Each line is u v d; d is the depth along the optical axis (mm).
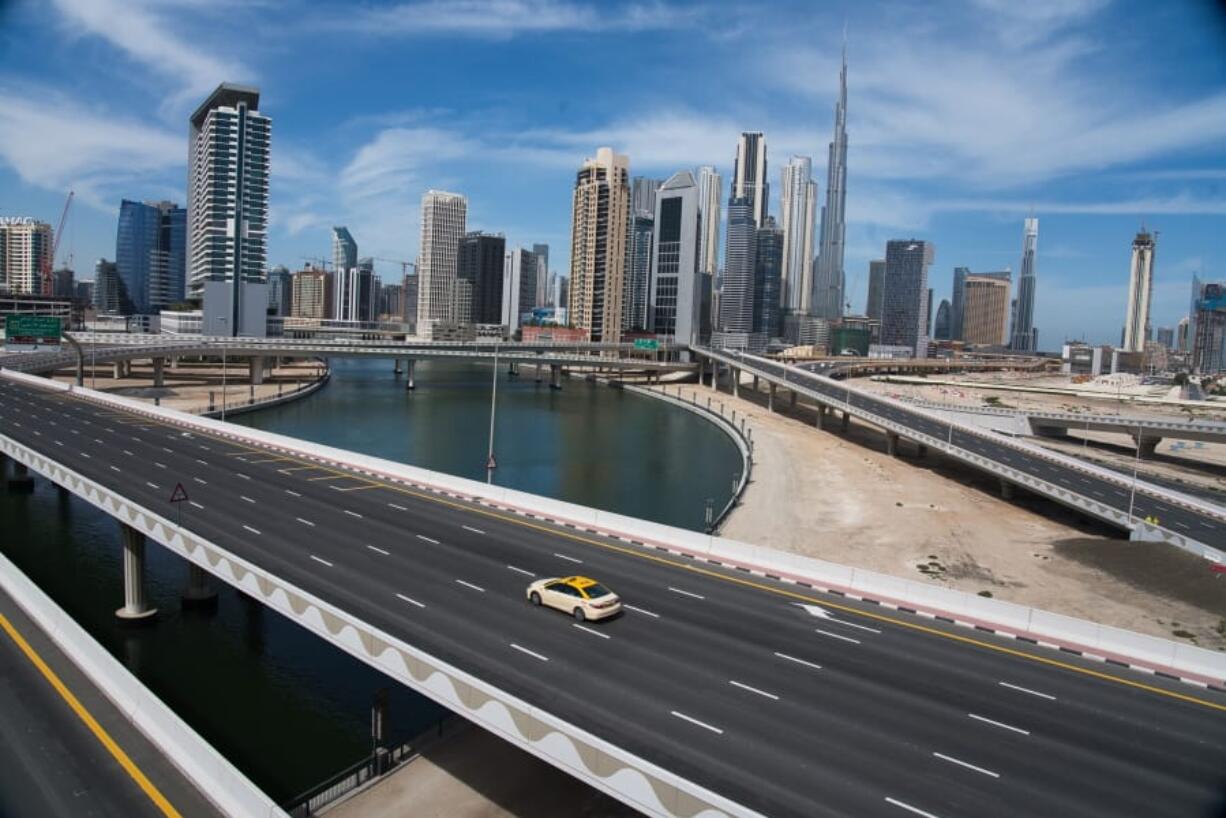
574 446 129125
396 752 30406
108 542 60562
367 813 27016
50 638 35156
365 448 117875
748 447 121562
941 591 37500
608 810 27297
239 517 48500
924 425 119500
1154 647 31969
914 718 26281
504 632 32156
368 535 46031
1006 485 89688
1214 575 56469
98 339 187000
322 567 39531
